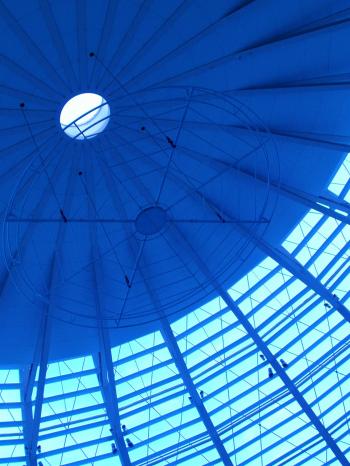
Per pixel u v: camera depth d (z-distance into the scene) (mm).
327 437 22016
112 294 22031
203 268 21547
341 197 21281
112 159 18938
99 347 22781
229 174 20062
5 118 16578
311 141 18828
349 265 22250
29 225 19156
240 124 18750
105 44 15672
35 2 14352
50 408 22922
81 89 16469
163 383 23297
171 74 16938
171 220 15305
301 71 17516
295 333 23062
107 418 23172
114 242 20984
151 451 23359
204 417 22453
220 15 15789
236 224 21031
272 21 15977
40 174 18172
